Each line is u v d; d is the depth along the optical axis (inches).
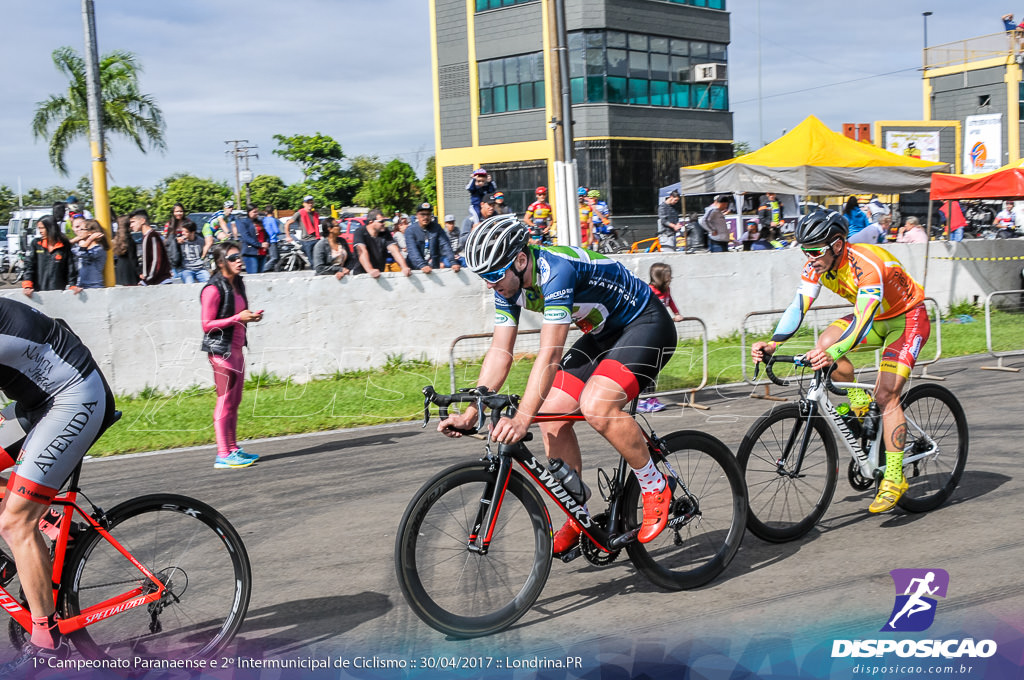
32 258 289.1
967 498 167.3
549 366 115.0
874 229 449.4
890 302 152.1
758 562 138.9
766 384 283.1
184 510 109.5
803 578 131.0
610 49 957.2
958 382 297.9
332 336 324.5
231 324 210.5
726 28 1067.3
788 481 147.0
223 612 111.6
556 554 126.4
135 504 107.5
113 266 316.8
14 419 106.7
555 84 349.4
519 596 117.3
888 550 141.3
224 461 212.8
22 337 97.3
